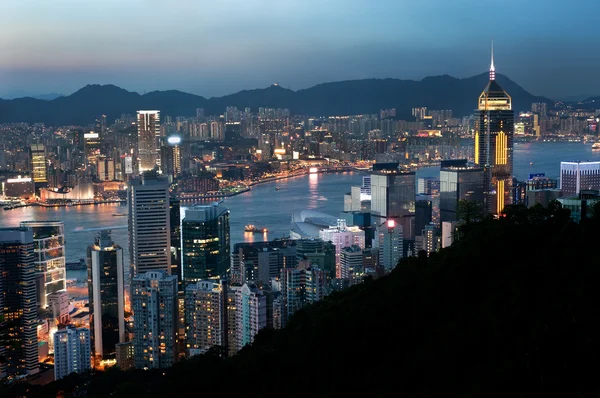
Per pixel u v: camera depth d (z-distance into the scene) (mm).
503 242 152375
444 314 144875
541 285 133625
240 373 184625
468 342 128250
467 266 151250
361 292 183375
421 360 132125
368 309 163125
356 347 150375
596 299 122375
